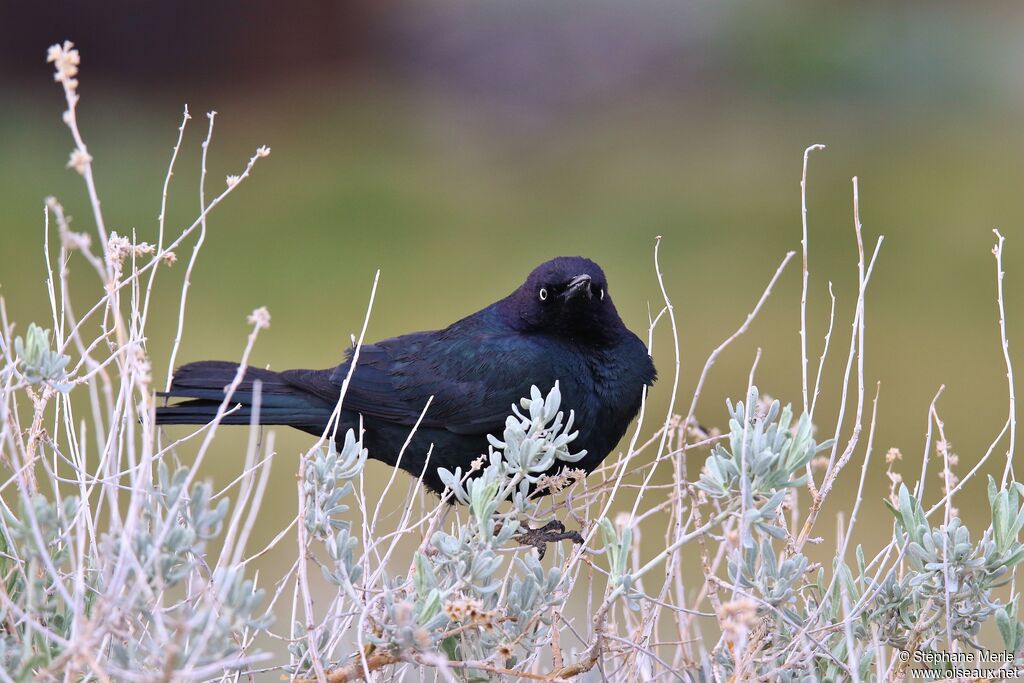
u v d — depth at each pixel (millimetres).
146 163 29812
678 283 21984
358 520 9133
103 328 5582
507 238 25188
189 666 4020
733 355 18234
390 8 37344
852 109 35469
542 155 32375
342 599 5266
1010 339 18969
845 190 28000
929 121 34156
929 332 19297
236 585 4098
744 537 4660
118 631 4223
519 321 7668
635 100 36438
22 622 4809
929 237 24453
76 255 20875
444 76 37000
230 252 23547
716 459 4875
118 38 34875
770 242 24391
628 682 5312
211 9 35062
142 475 4332
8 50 34250
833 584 5332
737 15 37875
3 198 25609
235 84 35812
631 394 7559
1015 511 5074
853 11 38469
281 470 13125
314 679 4824
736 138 32906
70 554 4719
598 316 7422
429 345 7844
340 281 22188
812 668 4969
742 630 4285
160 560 4234
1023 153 30359
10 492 6352
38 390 5887
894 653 5246
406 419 7691
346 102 35688
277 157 31531
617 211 27000
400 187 28594
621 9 37438
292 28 35969
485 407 7535
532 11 37156
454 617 4609
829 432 15445
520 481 5582
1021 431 15414
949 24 38281
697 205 26859
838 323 19781
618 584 4934
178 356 17531
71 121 4508
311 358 18062
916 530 5156
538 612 5145
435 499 7836
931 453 14867
